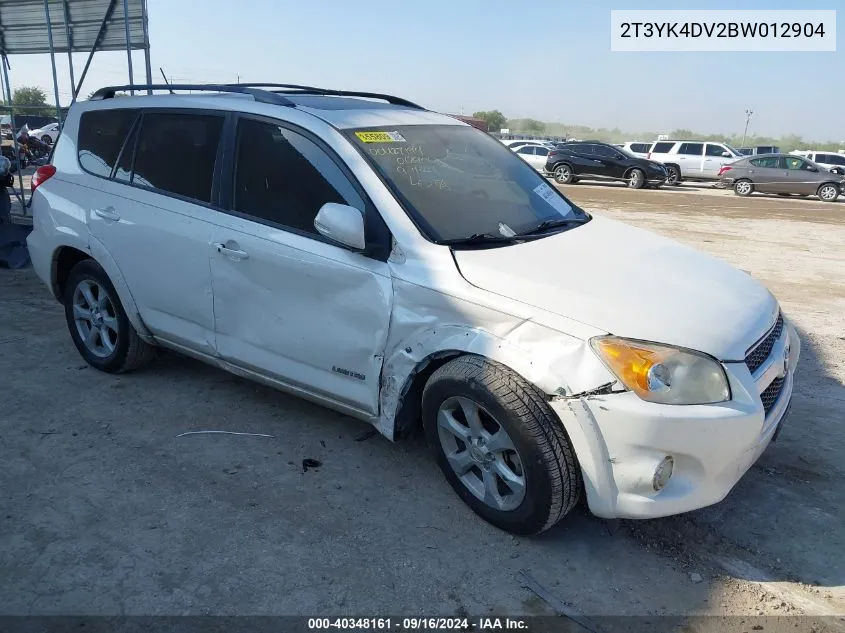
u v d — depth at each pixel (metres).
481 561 2.84
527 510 2.82
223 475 3.41
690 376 2.62
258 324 3.55
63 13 8.52
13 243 7.59
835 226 13.80
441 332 2.93
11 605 2.54
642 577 2.79
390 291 3.07
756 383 2.78
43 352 4.91
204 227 3.68
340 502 3.21
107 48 8.35
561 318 2.71
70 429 3.82
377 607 2.58
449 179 3.53
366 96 4.45
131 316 4.16
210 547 2.88
